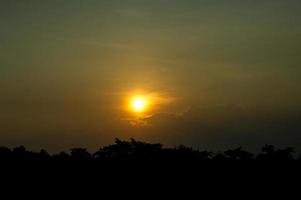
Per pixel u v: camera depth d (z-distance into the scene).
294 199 61.16
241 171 67.88
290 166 69.56
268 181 65.25
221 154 74.12
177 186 64.25
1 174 66.56
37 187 63.69
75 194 61.91
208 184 64.69
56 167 69.88
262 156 72.56
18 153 73.69
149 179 66.00
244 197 61.34
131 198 61.12
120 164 70.50
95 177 66.69
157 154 72.88
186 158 71.94
